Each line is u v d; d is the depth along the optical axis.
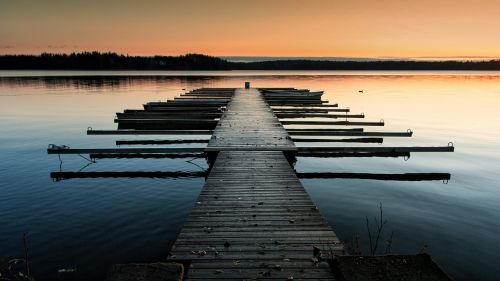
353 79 83.00
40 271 6.34
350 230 8.23
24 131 20.94
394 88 56.03
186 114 21.73
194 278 4.34
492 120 25.69
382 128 22.88
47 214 8.92
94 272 6.32
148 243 7.42
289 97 28.89
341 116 21.38
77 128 22.14
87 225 8.27
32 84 61.41
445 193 10.84
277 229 5.75
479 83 70.31
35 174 12.48
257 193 7.50
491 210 9.48
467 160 14.94
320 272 4.48
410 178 12.45
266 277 4.37
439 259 6.99
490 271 6.57
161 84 62.53
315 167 13.96
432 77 98.62
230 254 4.94
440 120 25.78
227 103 25.03
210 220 6.08
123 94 44.56
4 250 7.08
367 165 14.24
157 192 10.73
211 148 11.77
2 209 9.24
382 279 3.96
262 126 15.80
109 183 11.57
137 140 17.92
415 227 8.41
